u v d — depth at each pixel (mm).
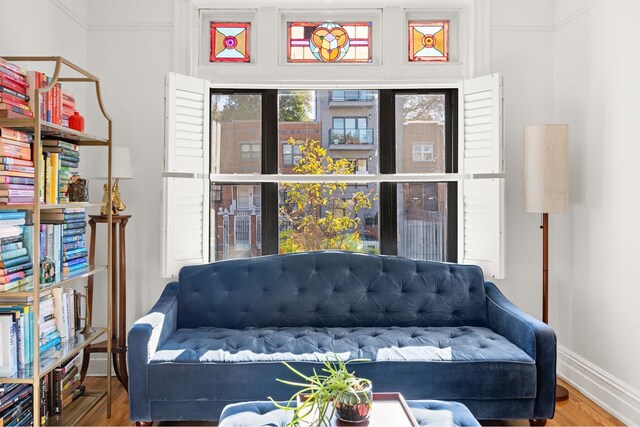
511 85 3361
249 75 3352
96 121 3289
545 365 2316
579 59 3076
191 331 2727
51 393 2371
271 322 2889
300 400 1751
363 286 2961
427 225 3451
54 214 2352
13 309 2010
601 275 2850
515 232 3350
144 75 3297
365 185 3465
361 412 1567
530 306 3357
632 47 2576
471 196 3281
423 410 1783
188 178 3180
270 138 3426
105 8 3293
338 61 3432
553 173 2881
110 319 2652
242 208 3449
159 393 2234
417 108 3451
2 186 1895
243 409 1807
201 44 3418
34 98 1939
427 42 3469
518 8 3367
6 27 2432
